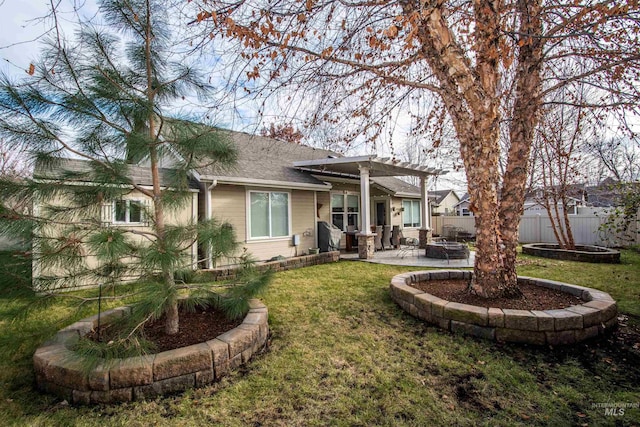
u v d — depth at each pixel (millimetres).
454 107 4043
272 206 9484
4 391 2576
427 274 5562
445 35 3660
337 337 3637
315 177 10977
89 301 3068
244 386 2652
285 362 3053
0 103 2361
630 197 7977
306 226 10508
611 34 4109
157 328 3477
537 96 4352
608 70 4441
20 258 2359
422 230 12500
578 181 11320
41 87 2537
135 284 2998
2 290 2312
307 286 6035
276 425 2189
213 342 2873
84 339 2521
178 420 2242
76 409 2359
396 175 12078
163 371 2527
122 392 2428
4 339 2711
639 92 4457
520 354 3182
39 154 2580
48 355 2635
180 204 3205
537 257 9836
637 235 11758
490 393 2557
